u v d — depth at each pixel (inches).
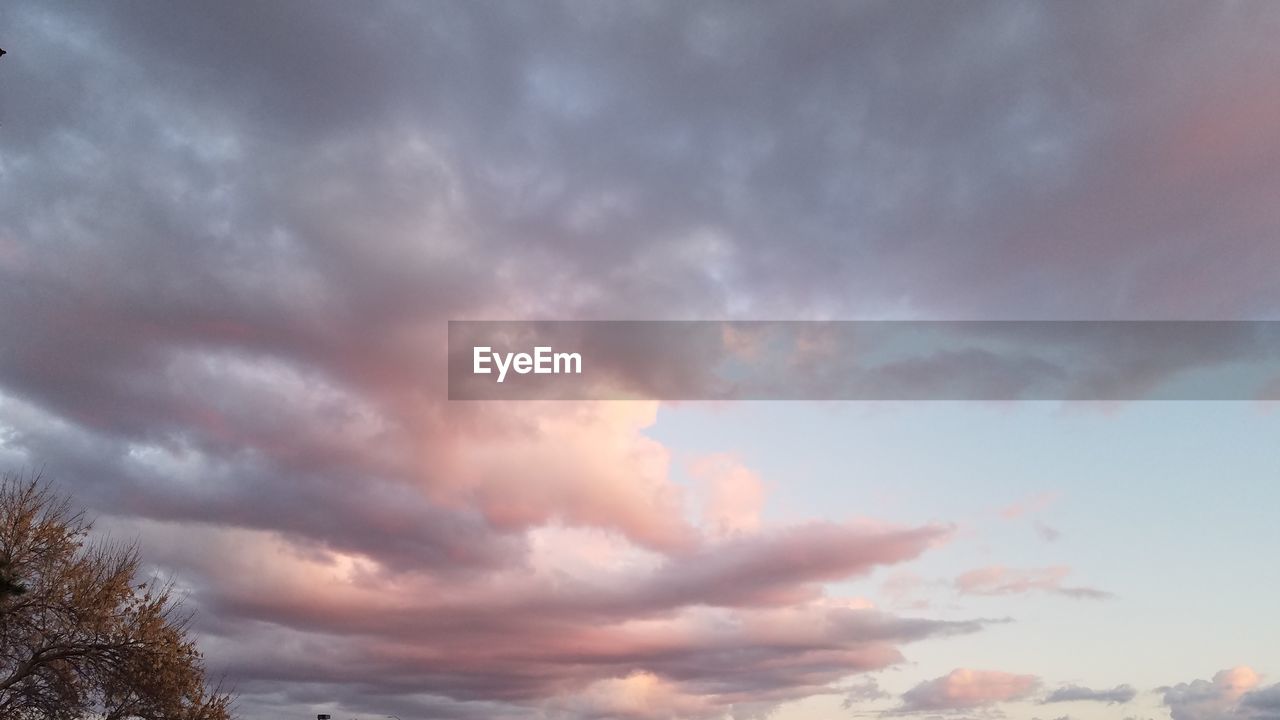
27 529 1177.4
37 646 1179.3
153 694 1200.8
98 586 1214.9
